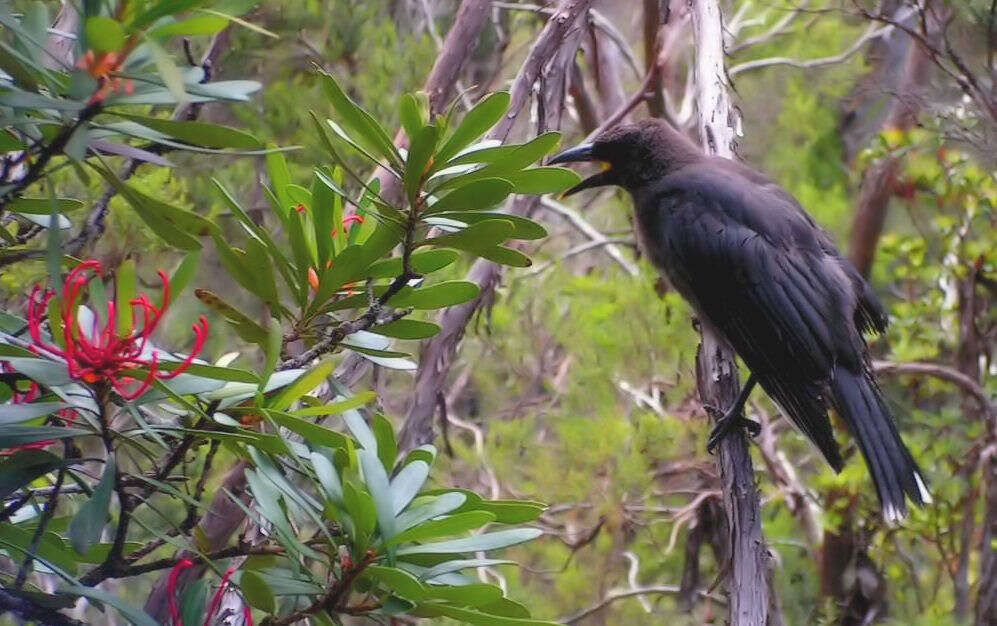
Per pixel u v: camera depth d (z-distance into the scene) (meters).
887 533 7.89
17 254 2.51
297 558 2.36
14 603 2.24
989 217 8.11
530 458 7.80
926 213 9.09
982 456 7.77
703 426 6.94
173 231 2.27
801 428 4.79
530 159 2.52
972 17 7.00
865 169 8.93
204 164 6.42
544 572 7.34
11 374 2.39
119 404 2.25
